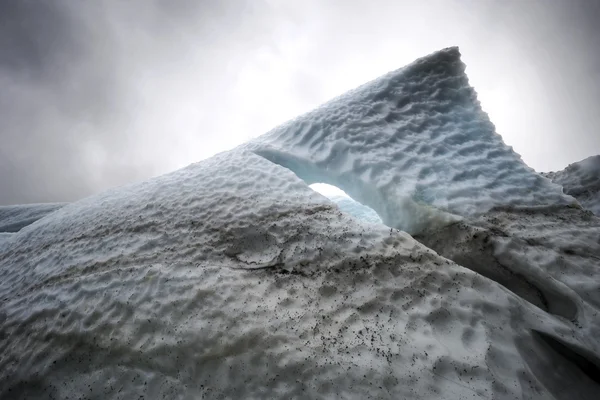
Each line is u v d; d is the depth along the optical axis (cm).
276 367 209
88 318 265
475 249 288
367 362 206
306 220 326
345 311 243
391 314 236
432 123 424
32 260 384
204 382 210
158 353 228
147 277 290
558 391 192
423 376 195
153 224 368
